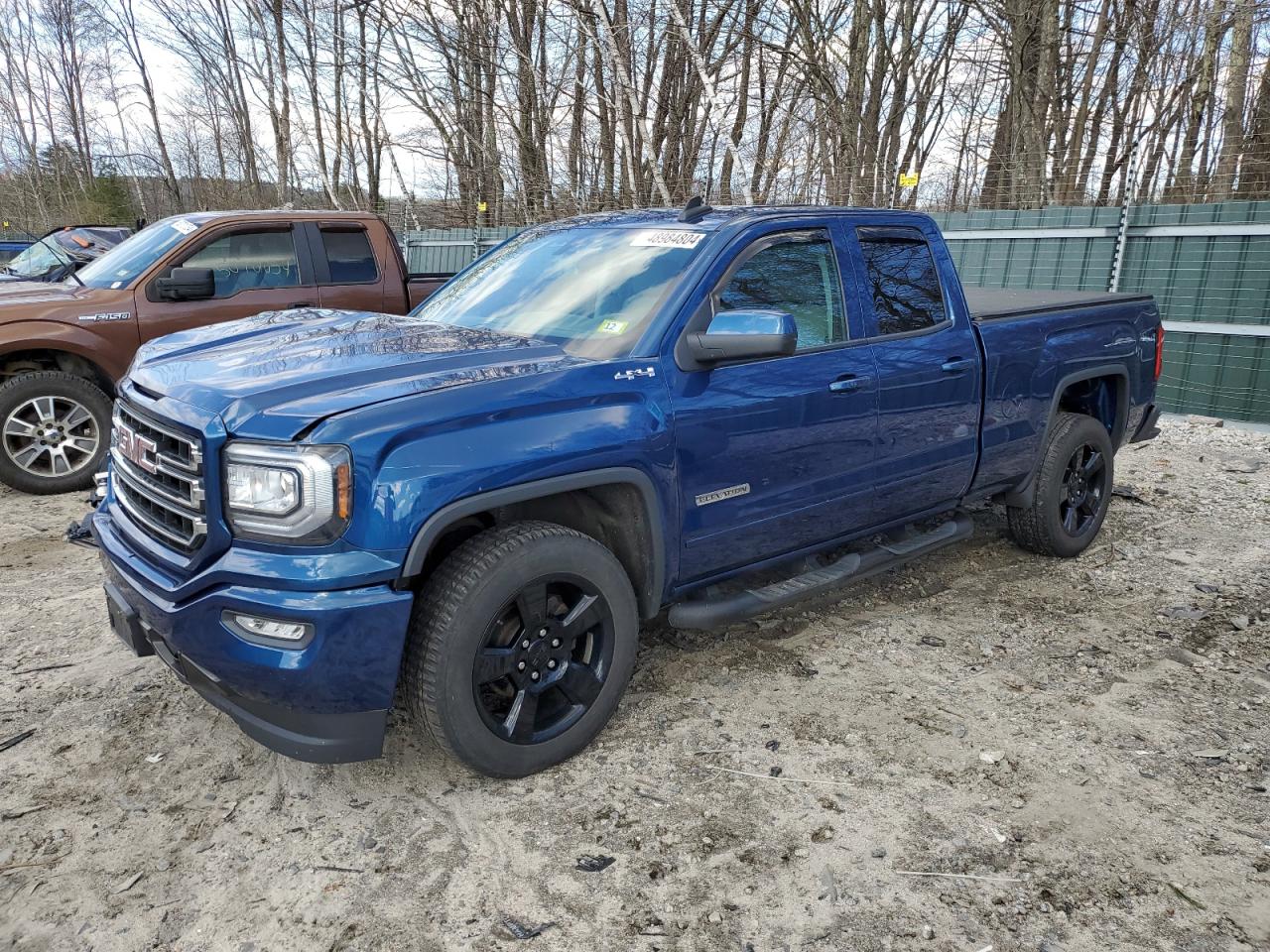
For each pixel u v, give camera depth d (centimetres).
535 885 255
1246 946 237
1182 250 964
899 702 362
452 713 275
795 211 388
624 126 1503
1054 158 1738
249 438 252
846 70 1995
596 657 316
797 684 375
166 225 712
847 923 243
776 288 366
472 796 295
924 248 438
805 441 365
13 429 613
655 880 258
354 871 260
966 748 329
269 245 702
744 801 295
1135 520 609
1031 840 279
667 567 333
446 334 341
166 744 321
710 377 334
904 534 464
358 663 254
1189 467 748
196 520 260
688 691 367
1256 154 1307
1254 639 427
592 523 332
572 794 297
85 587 463
